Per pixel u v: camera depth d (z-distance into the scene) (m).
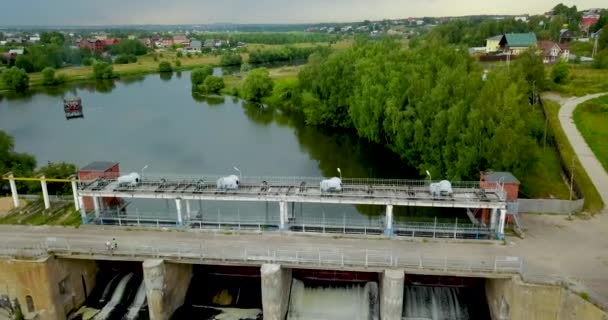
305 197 53.16
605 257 47.53
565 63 121.06
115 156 106.81
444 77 81.69
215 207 72.69
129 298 54.28
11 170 71.44
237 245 51.22
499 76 75.19
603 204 59.75
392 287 44.81
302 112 151.38
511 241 50.84
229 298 53.84
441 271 45.47
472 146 66.25
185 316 51.84
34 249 49.62
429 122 78.38
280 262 47.34
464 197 52.66
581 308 39.88
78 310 53.16
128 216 59.19
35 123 140.25
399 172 92.81
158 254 48.88
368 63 116.00
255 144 116.94
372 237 52.44
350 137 122.62
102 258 49.56
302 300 52.06
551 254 48.19
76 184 63.69
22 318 50.00
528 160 65.06
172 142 118.75
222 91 193.38
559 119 92.62
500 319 45.81
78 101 150.75
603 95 105.06
